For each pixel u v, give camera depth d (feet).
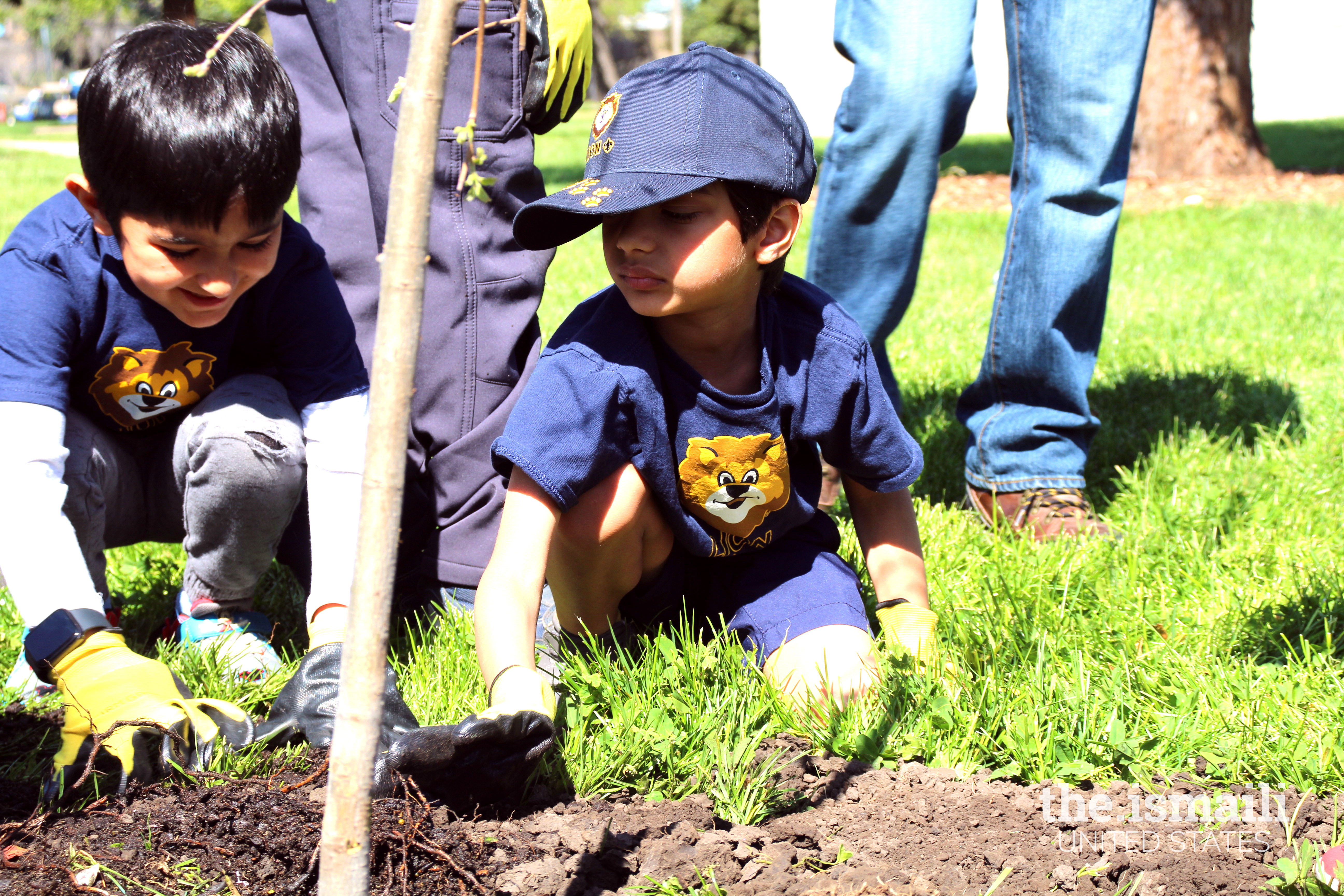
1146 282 22.90
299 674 6.58
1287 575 9.16
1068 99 9.93
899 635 7.73
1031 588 8.89
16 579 6.23
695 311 6.92
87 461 7.40
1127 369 15.71
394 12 8.38
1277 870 5.65
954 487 11.89
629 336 6.97
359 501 7.34
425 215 3.76
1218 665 7.70
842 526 10.19
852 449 7.68
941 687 7.00
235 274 6.24
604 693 7.01
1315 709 7.15
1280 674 7.66
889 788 6.37
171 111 5.74
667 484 7.20
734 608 8.00
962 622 8.05
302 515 8.38
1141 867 5.68
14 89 192.24
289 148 6.14
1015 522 10.62
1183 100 41.01
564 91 8.81
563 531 7.00
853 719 6.84
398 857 5.51
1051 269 10.20
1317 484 11.14
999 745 6.72
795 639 7.59
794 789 6.34
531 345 8.94
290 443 7.44
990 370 10.82
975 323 19.38
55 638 6.02
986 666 7.44
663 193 6.23
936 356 16.94
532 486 6.59
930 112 9.79
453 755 5.40
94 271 6.98
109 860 5.48
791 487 7.68
